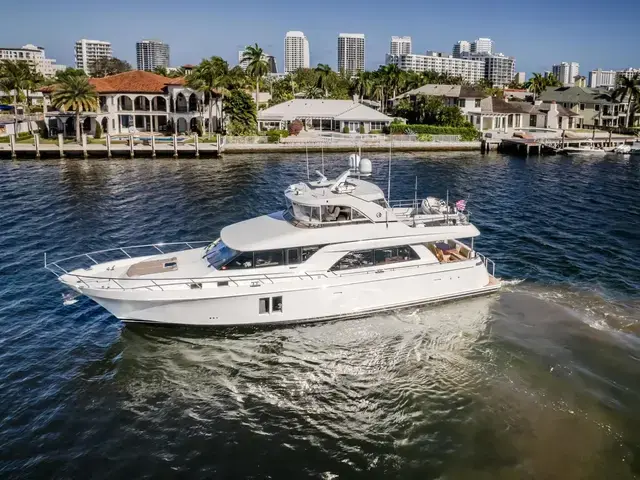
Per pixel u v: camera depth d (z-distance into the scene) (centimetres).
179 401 1645
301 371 1798
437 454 1421
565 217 3831
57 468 1371
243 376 1773
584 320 2112
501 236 3291
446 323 2091
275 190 4719
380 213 2145
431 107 9325
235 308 1975
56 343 1962
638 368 1781
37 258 2866
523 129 10381
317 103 9600
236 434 1502
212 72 8019
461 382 1720
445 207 2408
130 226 3506
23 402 1622
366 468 1380
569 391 1662
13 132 8194
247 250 1995
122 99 8844
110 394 1673
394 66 11562
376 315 2130
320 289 2017
